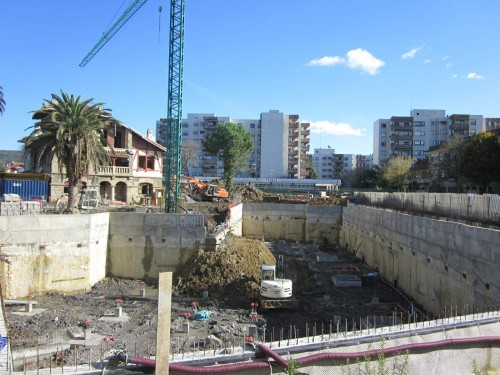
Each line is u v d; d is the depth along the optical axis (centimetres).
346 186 13225
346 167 17238
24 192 4494
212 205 5812
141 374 920
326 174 17200
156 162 6184
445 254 2636
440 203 3095
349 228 5631
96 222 3534
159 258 3747
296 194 9062
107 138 5569
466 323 1195
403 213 3588
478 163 5956
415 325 1176
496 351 1170
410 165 9912
